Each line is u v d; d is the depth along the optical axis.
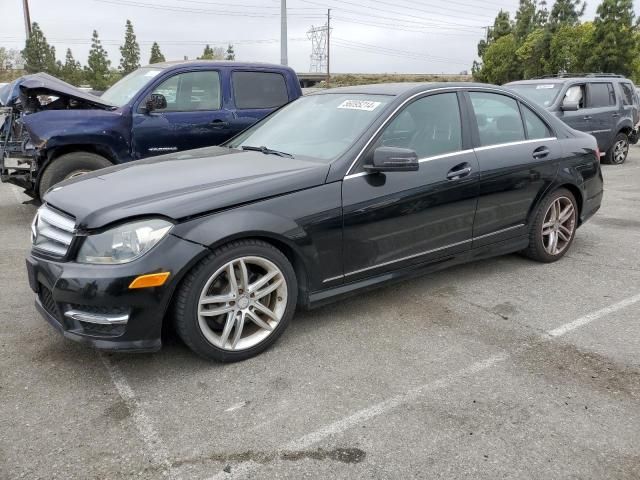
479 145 4.30
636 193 8.77
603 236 6.11
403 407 2.82
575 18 38.31
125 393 2.96
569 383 3.05
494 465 2.39
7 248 5.65
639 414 2.76
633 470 2.36
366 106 4.02
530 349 3.45
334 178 3.49
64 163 6.28
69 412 2.79
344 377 3.12
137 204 3.00
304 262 3.40
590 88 11.44
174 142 6.89
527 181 4.61
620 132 12.20
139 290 2.85
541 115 4.90
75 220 3.00
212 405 2.85
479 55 55.91
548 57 38.44
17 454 2.46
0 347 3.46
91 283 2.84
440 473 2.35
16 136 6.69
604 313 3.99
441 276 4.78
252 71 7.46
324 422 2.70
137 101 6.66
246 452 2.49
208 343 3.13
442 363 3.28
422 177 3.87
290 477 2.33
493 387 3.01
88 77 54.75
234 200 3.14
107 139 6.44
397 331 3.71
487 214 4.37
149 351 2.97
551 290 4.45
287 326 3.45
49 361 3.29
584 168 5.12
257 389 2.99
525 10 43.81
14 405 2.84
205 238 2.98
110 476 2.34
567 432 2.62
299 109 4.60
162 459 2.44
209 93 7.13
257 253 3.20
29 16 28.11
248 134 4.64
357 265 3.66
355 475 2.34
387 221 3.72
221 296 3.14
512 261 5.18
